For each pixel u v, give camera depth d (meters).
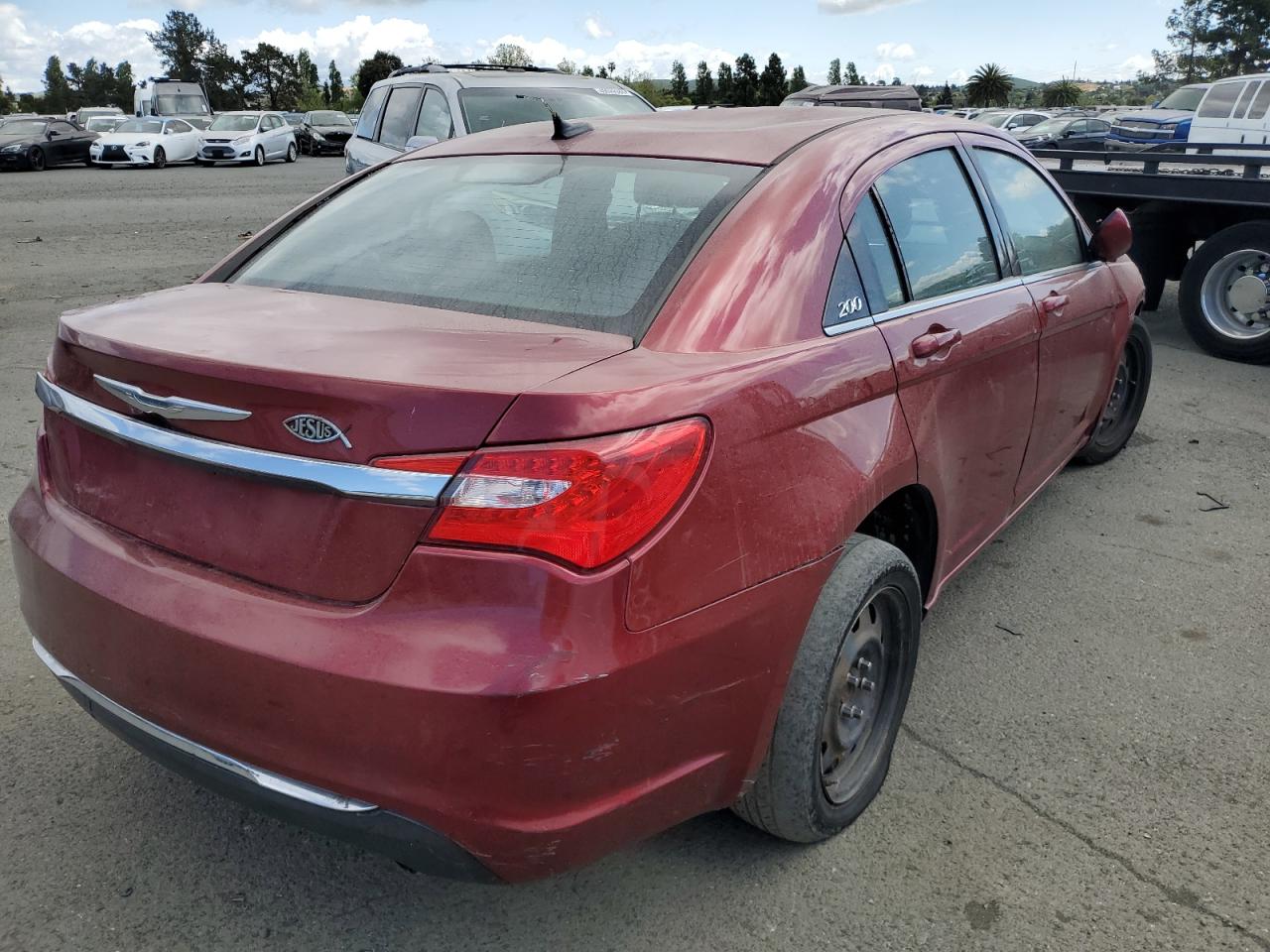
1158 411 6.40
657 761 1.96
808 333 2.34
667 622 1.89
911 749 2.96
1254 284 7.36
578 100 9.26
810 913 2.35
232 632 1.89
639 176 2.67
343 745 1.82
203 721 1.97
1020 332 3.28
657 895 2.40
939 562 2.98
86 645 2.14
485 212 2.71
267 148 29.78
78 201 17.98
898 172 2.91
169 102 37.62
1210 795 2.77
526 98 9.02
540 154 2.94
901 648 2.71
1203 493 5.02
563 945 2.26
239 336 2.09
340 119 36.31
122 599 2.03
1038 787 2.80
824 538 2.23
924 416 2.68
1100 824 2.65
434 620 1.78
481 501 1.74
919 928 2.30
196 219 15.41
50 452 2.37
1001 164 3.66
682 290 2.22
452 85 8.97
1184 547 4.39
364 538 1.81
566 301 2.29
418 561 1.78
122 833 2.57
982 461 3.18
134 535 2.12
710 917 2.34
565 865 1.90
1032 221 3.78
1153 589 4.00
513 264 2.46
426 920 2.33
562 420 1.76
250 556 1.94
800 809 2.38
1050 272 3.79
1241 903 2.39
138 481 2.11
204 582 1.97
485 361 1.94
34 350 7.32
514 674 1.73
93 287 9.86
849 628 2.35
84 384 2.18
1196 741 3.02
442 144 3.32
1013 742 3.01
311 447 1.83
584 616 1.78
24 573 2.30
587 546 1.77
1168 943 2.27
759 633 2.10
